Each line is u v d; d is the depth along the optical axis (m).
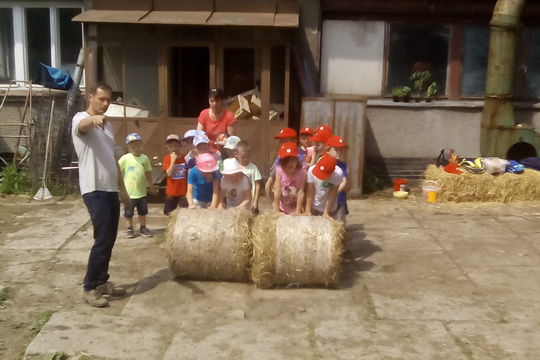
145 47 8.12
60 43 9.52
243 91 8.34
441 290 5.24
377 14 8.99
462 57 9.12
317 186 5.62
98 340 4.33
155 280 5.40
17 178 8.47
